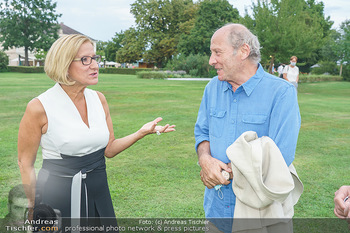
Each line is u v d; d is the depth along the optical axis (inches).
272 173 57.4
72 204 63.5
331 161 179.9
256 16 923.4
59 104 62.9
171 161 174.9
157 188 136.4
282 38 872.9
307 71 2062.0
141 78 1304.1
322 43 908.0
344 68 1475.1
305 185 142.3
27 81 960.9
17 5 2458.2
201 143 75.5
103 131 67.5
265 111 65.5
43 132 63.2
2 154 179.5
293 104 63.2
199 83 971.3
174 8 2241.6
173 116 331.9
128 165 166.9
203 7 1926.7
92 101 69.1
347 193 54.3
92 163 65.9
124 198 125.8
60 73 60.5
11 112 340.8
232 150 58.7
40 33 2513.5
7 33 2504.9
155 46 2246.6
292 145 62.0
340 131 268.2
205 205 74.9
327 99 571.8
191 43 1878.7
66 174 63.8
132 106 409.7
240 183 59.6
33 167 65.7
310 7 2159.2
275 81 65.2
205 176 68.2
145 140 221.9
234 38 64.6
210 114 72.7
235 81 67.8
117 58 2417.6
